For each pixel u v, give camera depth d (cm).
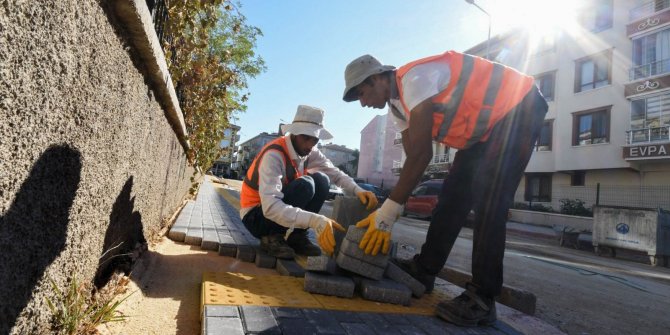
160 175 354
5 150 93
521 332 219
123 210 222
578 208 1738
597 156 1766
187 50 345
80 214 150
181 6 273
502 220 213
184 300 211
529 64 2136
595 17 1856
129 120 199
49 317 134
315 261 241
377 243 225
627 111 1677
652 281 611
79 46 123
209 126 745
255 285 227
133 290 203
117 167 191
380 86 232
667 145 1489
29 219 111
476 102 212
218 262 301
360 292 237
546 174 2027
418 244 721
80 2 118
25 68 95
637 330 305
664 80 1545
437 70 207
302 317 181
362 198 314
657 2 1620
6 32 86
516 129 217
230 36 920
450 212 256
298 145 314
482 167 221
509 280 460
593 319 322
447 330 195
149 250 295
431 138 204
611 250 1053
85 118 138
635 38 1686
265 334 156
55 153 120
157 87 265
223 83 604
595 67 1833
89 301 166
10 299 108
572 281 498
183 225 434
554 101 1994
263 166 287
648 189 1599
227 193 1267
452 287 296
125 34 171
